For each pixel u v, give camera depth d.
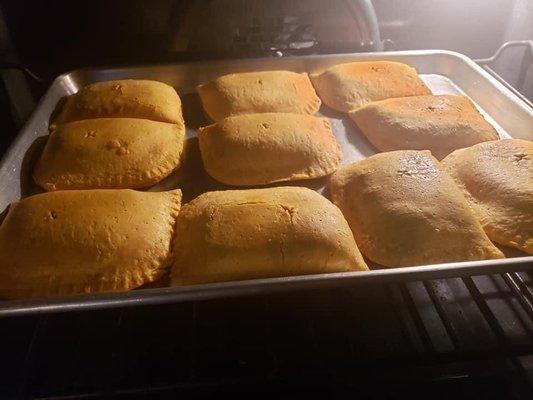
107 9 0.50
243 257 0.29
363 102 0.44
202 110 0.44
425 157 0.35
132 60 0.55
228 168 0.36
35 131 0.40
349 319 0.31
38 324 0.30
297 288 0.25
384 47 0.54
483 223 0.32
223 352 0.29
